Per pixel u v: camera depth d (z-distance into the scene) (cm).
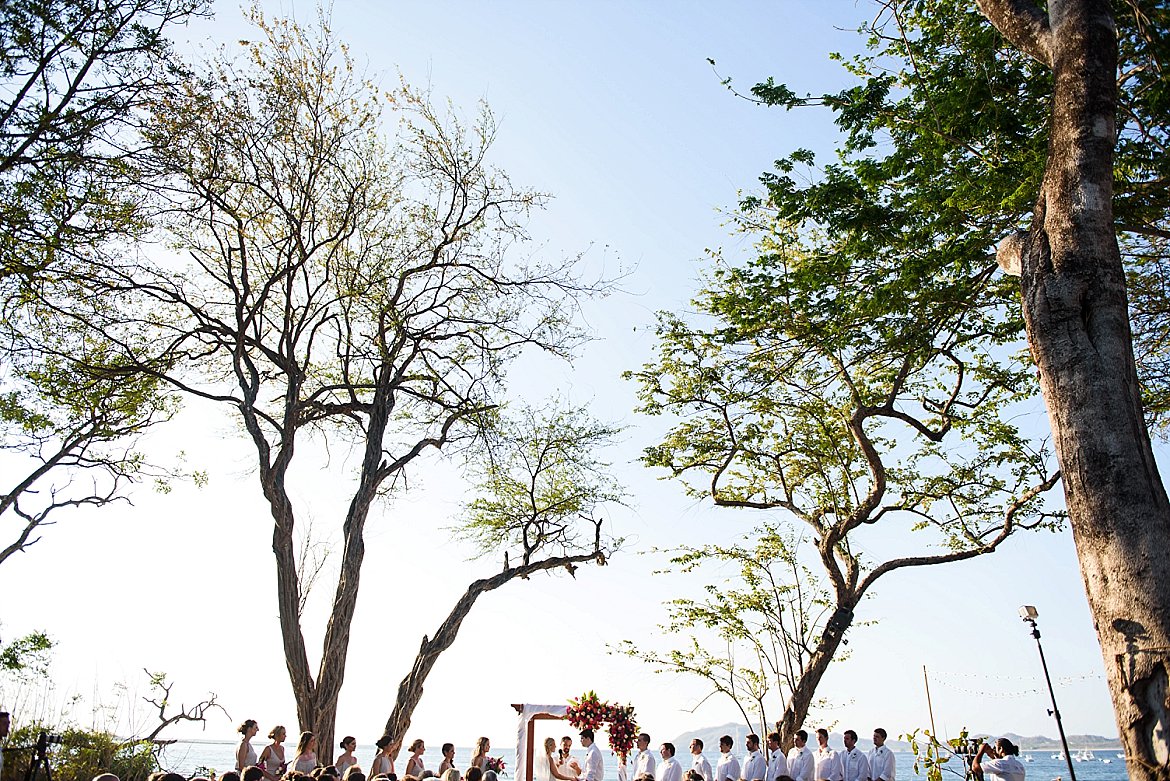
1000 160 1186
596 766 1582
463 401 2012
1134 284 1318
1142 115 1107
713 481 2055
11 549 1989
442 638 1795
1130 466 460
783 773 1559
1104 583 448
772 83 1286
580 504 2091
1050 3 582
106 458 2150
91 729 1496
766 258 1403
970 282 1225
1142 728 415
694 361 1853
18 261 1268
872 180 1248
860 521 1897
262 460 1691
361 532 1791
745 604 2145
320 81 1797
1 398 1859
